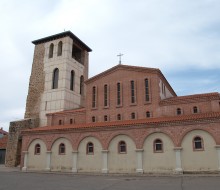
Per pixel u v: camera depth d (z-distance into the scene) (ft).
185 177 91.30
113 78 151.33
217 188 63.05
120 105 144.36
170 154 108.17
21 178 96.43
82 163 125.39
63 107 179.73
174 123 109.91
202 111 124.57
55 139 135.54
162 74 146.10
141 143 114.11
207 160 101.24
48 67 196.54
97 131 125.59
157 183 76.33
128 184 75.20
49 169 132.36
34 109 191.72
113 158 118.83
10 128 175.94
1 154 197.98
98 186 71.41
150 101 137.08
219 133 101.14
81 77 210.18
